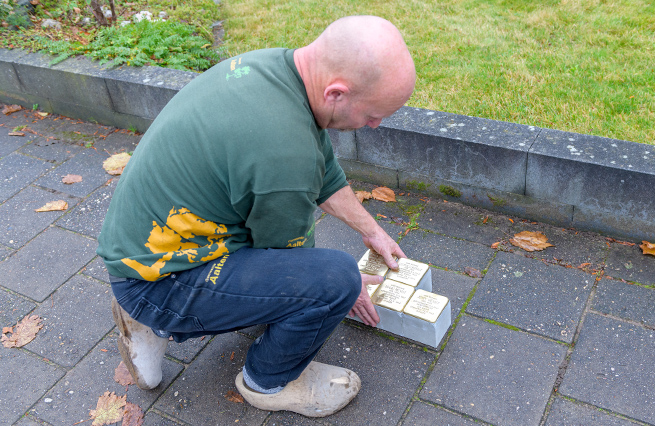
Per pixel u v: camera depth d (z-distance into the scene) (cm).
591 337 210
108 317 240
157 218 158
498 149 254
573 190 247
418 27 453
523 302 228
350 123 159
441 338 213
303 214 156
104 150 356
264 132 143
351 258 169
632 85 342
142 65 367
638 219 240
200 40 437
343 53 142
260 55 156
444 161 274
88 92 369
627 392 190
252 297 163
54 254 276
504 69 377
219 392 205
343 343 220
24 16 464
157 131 158
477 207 281
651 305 219
